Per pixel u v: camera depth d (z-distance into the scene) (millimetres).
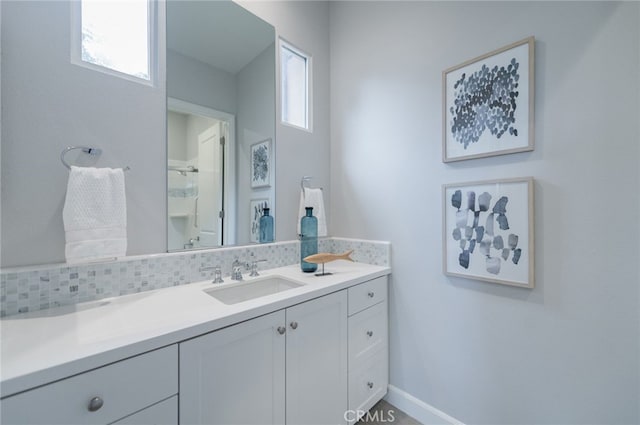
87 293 1049
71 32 1056
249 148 1636
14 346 706
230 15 1572
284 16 1837
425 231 1584
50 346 705
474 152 1375
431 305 1558
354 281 1460
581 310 1101
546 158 1171
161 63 1290
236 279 1414
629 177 1003
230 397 943
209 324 880
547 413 1183
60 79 1023
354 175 1962
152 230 1245
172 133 1320
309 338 1221
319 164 2047
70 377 643
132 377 730
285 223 1822
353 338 1462
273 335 1073
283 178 1817
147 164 1234
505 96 1274
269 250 1665
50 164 1002
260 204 1680
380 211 1806
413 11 1648
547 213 1172
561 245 1141
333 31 2123
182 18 1381
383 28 1797
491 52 1320
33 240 970
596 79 1062
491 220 1320
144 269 1190
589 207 1079
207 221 1445
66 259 997
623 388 1020
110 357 693
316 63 2037
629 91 1002
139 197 1209
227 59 1548
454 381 1466
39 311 951
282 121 1820
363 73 1909
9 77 931
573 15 1110
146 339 752
